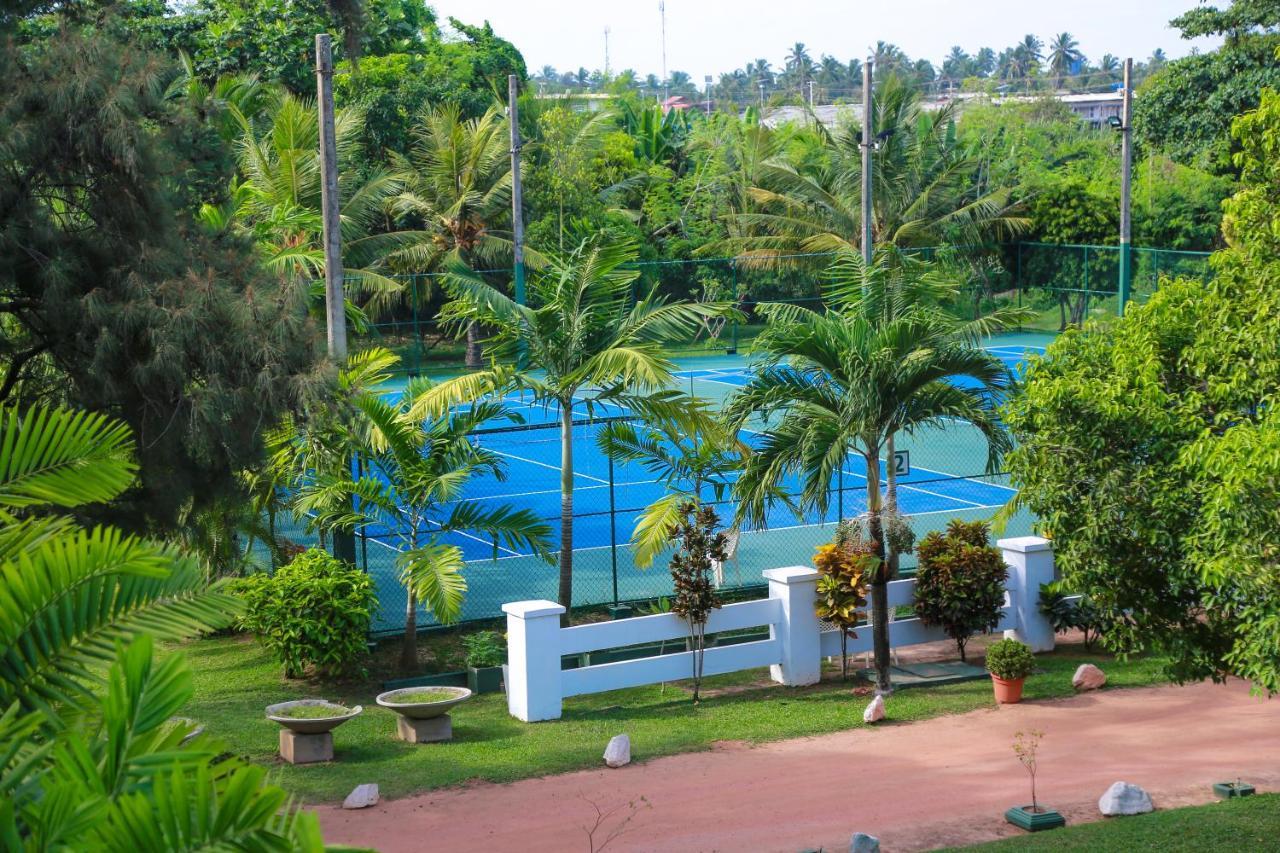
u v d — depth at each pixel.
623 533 25.77
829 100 173.12
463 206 48.88
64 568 4.96
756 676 17.91
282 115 41.97
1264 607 9.95
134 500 13.77
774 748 14.17
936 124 53.72
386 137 51.50
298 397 13.82
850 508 26.67
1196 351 11.33
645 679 16.45
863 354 16.06
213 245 14.95
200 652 18.77
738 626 17.06
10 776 3.87
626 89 76.31
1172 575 11.44
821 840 11.14
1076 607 18.20
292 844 3.48
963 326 17.03
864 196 27.83
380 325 44.88
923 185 53.25
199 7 49.78
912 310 16.41
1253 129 11.54
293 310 14.23
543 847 11.01
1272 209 11.24
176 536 14.77
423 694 14.67
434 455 17.67
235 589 16.75
